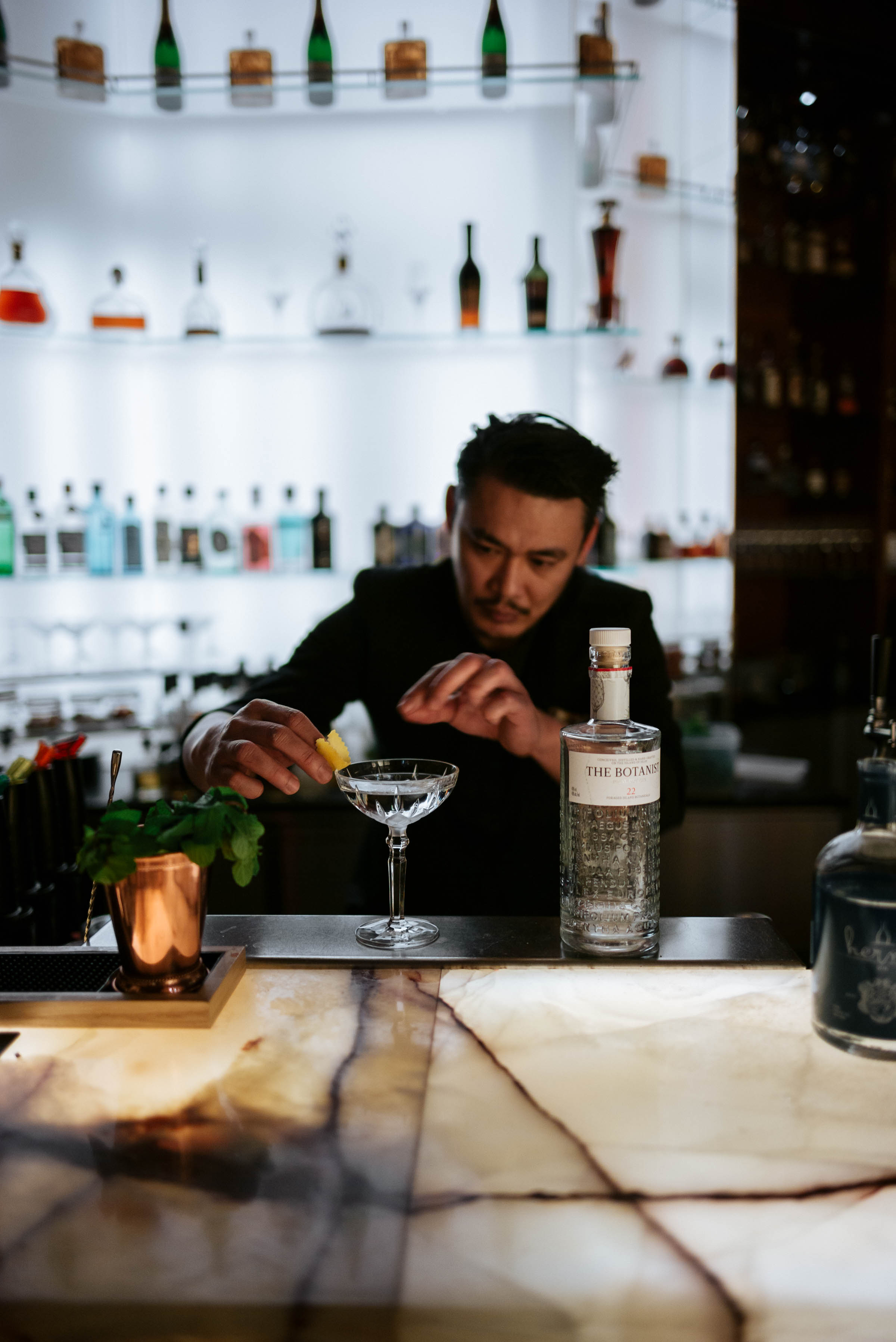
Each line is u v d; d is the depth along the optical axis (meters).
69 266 2.74
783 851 2.54
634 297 3.04
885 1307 0.49
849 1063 0.73
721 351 3.06
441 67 2.75
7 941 1.02
